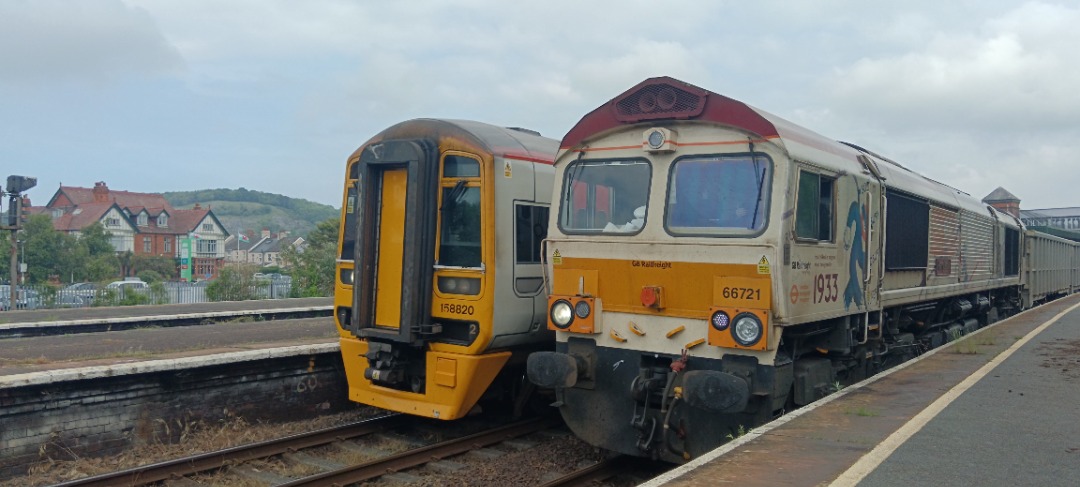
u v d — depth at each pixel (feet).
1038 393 27.53
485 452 29.68
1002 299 65.16
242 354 31.53
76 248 161.89
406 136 31.19
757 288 23.20
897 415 23.91
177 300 87.30
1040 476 17.56
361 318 30.63
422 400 30.48
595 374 26.45
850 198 28.89
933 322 46.50
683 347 24.53
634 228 25.68
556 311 26.91
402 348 30.60
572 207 27.25
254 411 32.50
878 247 31.94
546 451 29.73
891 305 34.40
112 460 27.17
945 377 31.07
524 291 31.24
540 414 36.50
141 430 28.71
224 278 91.81
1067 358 36.60
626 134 26.37
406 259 29.48
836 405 25.43
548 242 27.48
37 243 153.89
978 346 41.32
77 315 55.16
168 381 29.48
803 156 24.68
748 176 24.02
